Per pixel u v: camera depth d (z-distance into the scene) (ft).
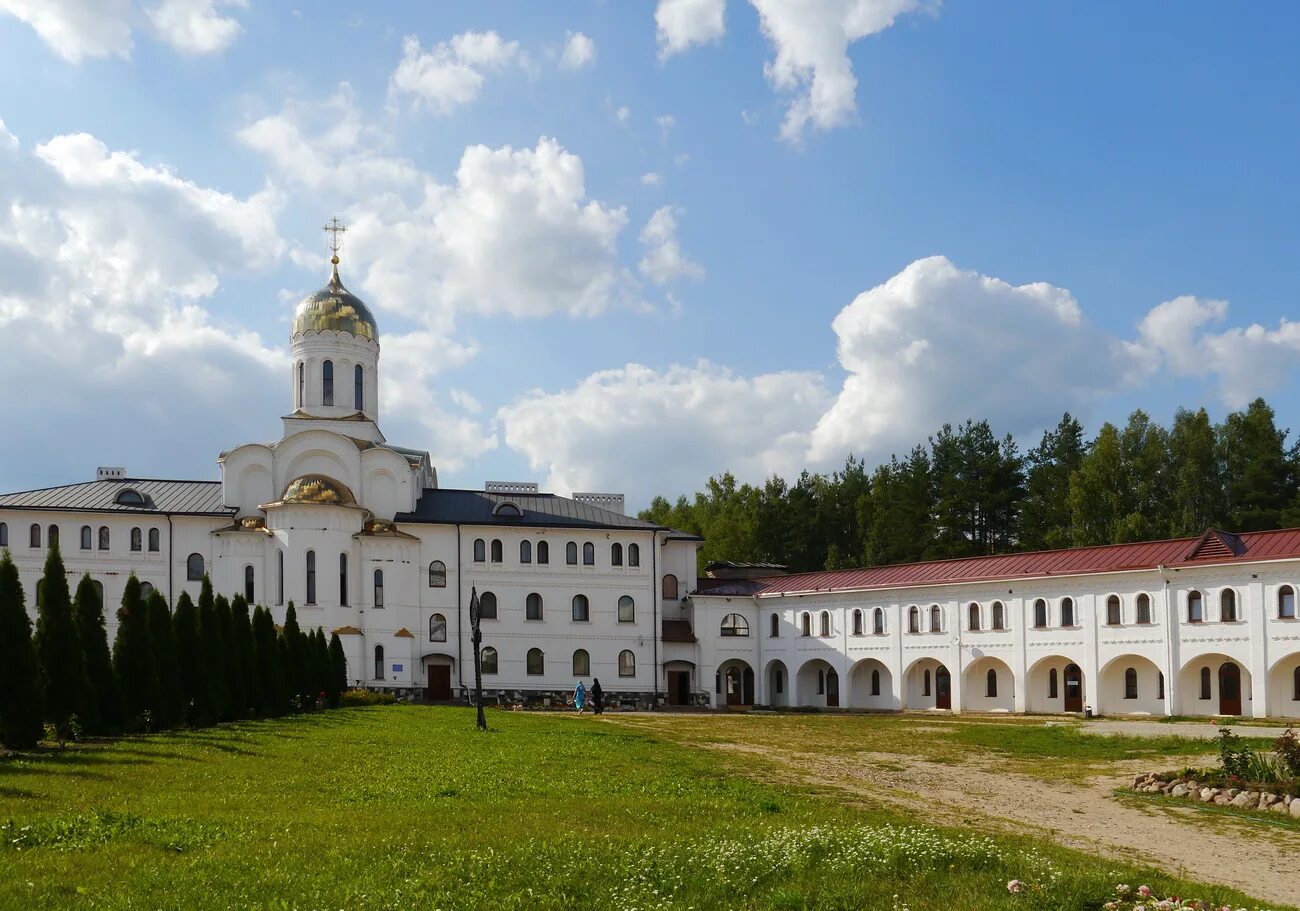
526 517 294.87
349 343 301.43
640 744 136.05
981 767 124.88
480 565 287.07
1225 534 207.82
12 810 63.26
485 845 55.83
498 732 146.10
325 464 283.18
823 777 107.34
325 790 78.89
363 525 274.16
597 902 46.70
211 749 107.55
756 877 51.60
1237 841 76.74
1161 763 125.59
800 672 288.30
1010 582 238.27
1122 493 312.91
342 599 264.31
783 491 418.10
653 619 296.10
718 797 82.58
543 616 289.53
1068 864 58.59
